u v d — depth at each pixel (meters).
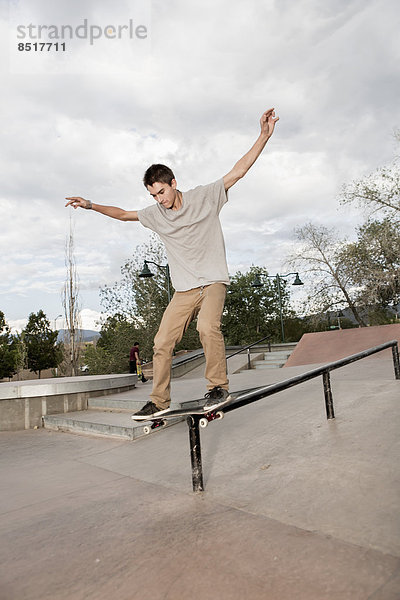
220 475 3.58
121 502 3.30
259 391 3.45
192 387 7.96
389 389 5.34
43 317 38.72
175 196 2.99
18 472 4.57
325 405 4.89
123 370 18.25
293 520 2.59
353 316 22.41
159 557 2.34
